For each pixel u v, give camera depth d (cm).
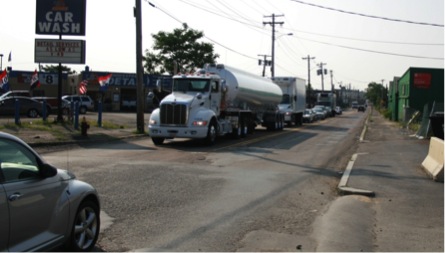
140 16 2689
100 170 1325
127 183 1141
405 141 2583
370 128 4038
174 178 1240
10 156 506
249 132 3055
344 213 902
